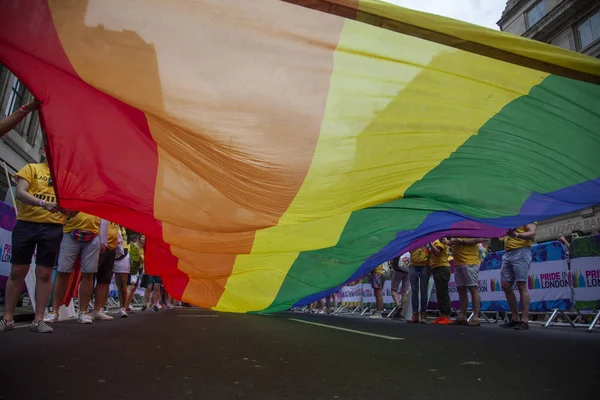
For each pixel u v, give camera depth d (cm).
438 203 374
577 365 264
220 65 282
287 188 321
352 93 297
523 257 564
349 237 436
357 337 428
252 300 520
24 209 421
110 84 276
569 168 333
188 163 325
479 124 315
